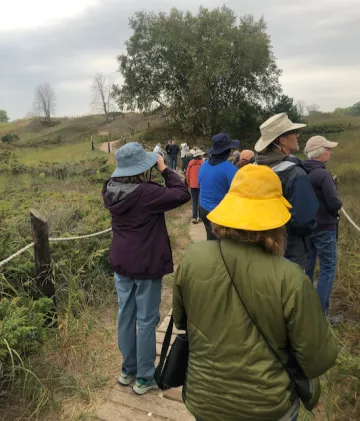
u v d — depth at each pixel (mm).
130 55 43656
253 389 1529
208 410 1613
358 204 8383
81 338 3768
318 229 3762
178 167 22312
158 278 2924
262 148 3107
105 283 4941
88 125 67750
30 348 3186
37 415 2840
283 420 1605
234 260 1559
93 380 3266
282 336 1523
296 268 1519
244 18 44125
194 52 38750
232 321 1541
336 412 2758
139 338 2986
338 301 4438
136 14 42719
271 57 42375
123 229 2885
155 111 47875
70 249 4969
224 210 1629
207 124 42688
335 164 17891
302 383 1600
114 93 45844
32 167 16438
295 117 41656
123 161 2801
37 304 3613
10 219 5910
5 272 4234
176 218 9977
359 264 4742
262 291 1496
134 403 2990
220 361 1573
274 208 1600
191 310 1657
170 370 1886
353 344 3525
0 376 2887
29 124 75812
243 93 44031
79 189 11797
